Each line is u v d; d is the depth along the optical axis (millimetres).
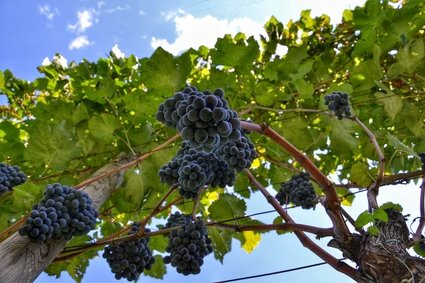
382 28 2984
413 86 2980
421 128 2953
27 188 1950
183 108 1366
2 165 2105
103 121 2740
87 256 2979
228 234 2459
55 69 3777
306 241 1770
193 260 1860
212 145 1370
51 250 1636
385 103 2887
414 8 2836
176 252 1895
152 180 2729
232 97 3150
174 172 1933
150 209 2990
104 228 3154
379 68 2939
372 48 3039
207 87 3078
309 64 3217
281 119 3111
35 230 1548
